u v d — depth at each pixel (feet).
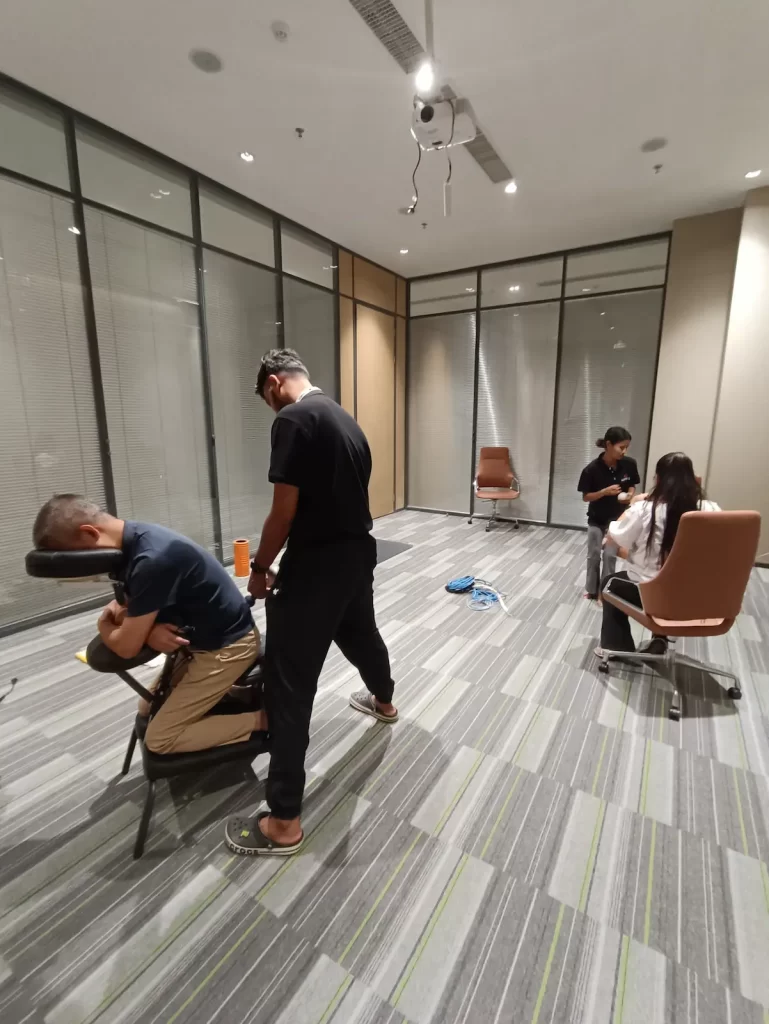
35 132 9.07
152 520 12.04
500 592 11.85
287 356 5.27
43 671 8.18
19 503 9.60
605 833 4.95
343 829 4.99
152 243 11.28
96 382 10.52
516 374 18.62
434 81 7.08
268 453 15.08
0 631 9.43
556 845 4.81
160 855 4.67
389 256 17.63
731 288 13.82
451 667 8.29
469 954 3.82
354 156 10.92
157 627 4.42
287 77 8.43
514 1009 3.46
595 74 8.36
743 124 9.73
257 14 7.13
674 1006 3.47
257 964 3.74
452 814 5.18
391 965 3.74
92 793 5.47
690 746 6.29
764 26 7.29
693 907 4.19
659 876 4.48
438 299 19.81
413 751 6.17
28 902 4.20
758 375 13.10
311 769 5.83
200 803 5.32
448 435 20.61
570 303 17.13
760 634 9.59
